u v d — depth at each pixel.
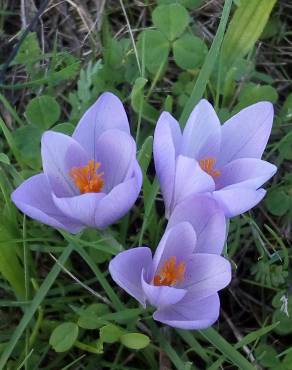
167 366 0.20
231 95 0.24
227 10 0.21
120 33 0.26
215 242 0.18
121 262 0.17
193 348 0.19
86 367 0.20
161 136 0.18
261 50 0.26
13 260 0.20
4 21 0.27
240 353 0.20
